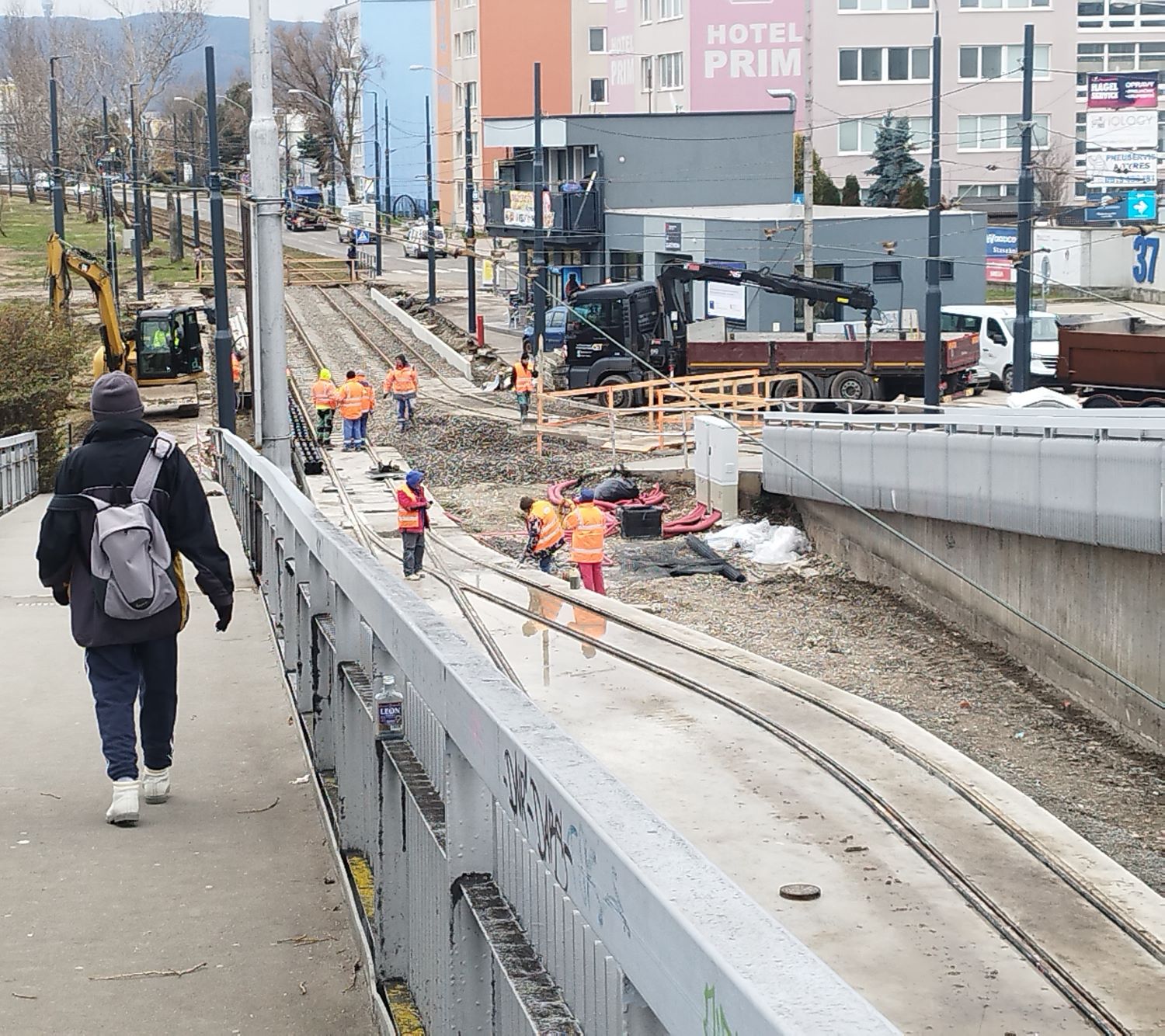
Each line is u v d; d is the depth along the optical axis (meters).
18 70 116.69
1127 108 61.09
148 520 6.09
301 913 5.21
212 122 34.28
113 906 5.29
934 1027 7.14
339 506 30.55
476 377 49.75
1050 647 17.44
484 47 94.31
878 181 73.69
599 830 2.22
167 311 47.72
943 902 8.70
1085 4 86.94
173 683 6.46
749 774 11.13
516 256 69.25
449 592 20.22
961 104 76.25
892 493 21.75
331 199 115.00
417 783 3.93
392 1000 4.11
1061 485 16.59
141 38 91.31
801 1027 1.53
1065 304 62.03
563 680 14.15
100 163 98.44
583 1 94.25
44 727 7.81
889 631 20.22
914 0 75.25
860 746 11.82
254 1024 4.33
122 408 6.23
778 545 25.50
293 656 7.85
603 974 2.41
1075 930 8.30
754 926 1.83
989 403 39.34
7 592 12.64
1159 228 31.30
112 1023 4.34
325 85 114.56
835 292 40.53
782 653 18.95
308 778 6.87
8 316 31.45
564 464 35.41
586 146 59.91
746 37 73.62
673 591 23.14
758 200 61.75
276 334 17.64
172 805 6.49
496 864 3.34
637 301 42.16
